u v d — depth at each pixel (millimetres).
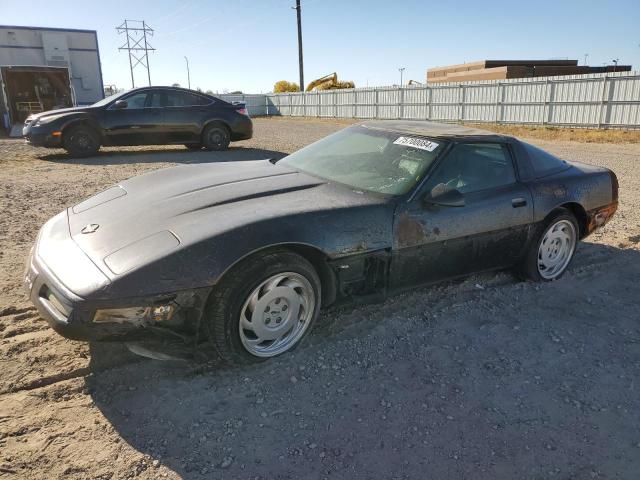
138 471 2115
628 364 3141
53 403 2520
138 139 11320
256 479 2107
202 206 3010
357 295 3307
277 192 3291
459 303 3873
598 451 2379
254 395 2650
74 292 2422
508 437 2441
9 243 4785
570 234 4453
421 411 2600
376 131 4152
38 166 9609
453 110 27328
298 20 46156
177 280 2486
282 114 43438
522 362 3104
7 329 3170
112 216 3057
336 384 2785
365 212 3137
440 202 3244
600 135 18938
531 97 23125
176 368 2855
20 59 20062
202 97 12016
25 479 2031
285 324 2941
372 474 2170
